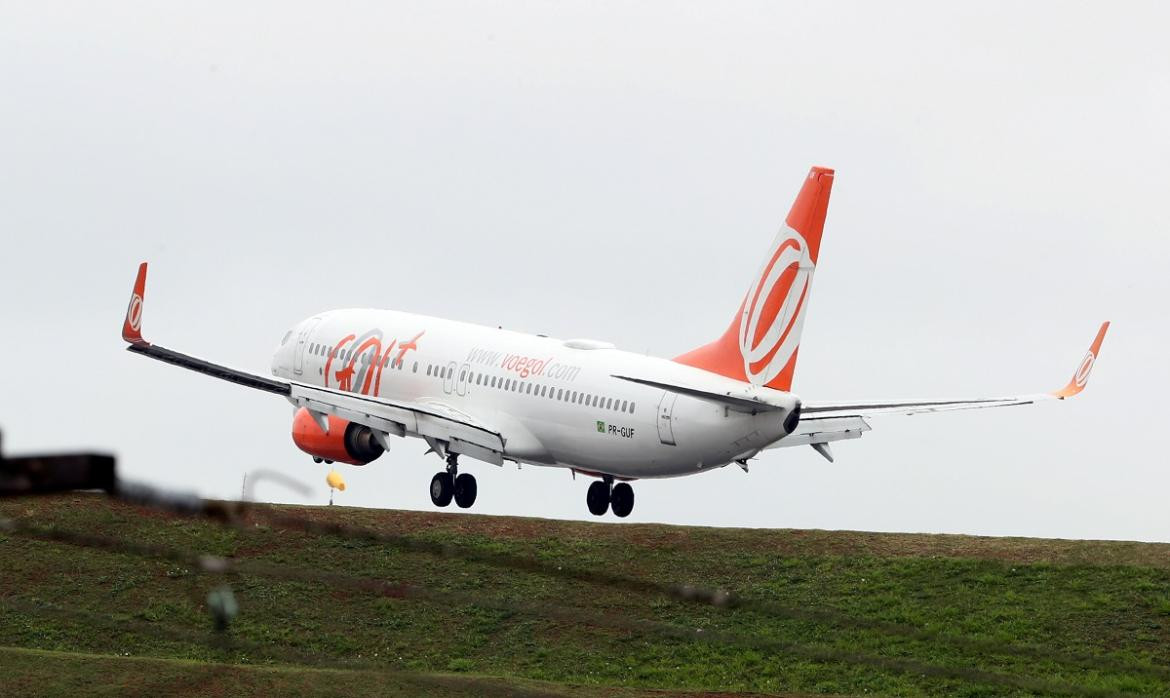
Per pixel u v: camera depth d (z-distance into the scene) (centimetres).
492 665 14100
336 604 15262
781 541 16925
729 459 16762
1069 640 14500
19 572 15525
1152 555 16238
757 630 14812
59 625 14612
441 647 14488
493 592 15588
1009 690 13400
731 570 16225
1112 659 14100
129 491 9038
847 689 13500
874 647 14412
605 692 12756
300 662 14062
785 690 13525
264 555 16200
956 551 16538
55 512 16650
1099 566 15962
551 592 15612
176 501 9225
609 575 16050
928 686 13538
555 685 12925
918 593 15550
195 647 14350
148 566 15775
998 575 15850
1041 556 16325
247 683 12200
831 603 15400
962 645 14400
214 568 15825
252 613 15000
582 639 14625
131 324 16325
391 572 15975
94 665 12475
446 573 16000
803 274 16150
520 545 16738
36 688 11975
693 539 16988
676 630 14788
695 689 13525
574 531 17175
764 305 16450
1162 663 14012
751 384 16588
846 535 17138
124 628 14638
